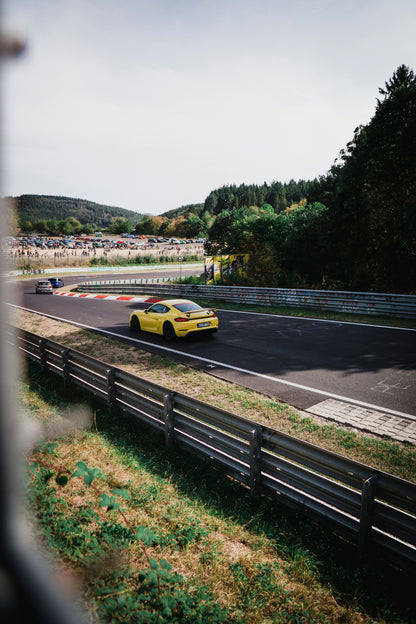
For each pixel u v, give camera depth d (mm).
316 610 3584
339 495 4754
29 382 10125
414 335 13680
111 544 3764
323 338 13836
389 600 3846
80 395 9430
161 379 10266
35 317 20562
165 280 47875
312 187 46781
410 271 23047
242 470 5789
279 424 7578
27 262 68500
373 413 7875
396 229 25375
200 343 13836
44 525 3711
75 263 72188
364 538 4430
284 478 5387
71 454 5945
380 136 24375
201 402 6414
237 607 3510
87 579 3215
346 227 27969
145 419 7586
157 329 14859
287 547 4512
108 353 12961
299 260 31125
